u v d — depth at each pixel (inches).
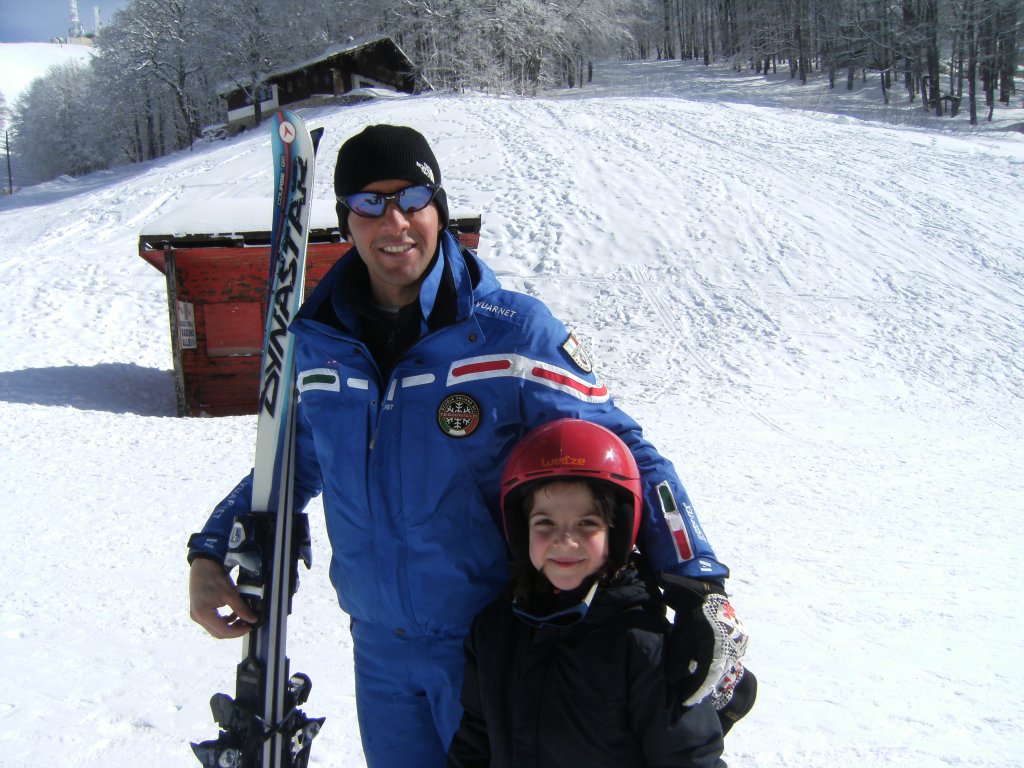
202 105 2554.1
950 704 129.1
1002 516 252.8
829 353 540.1
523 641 64.4
